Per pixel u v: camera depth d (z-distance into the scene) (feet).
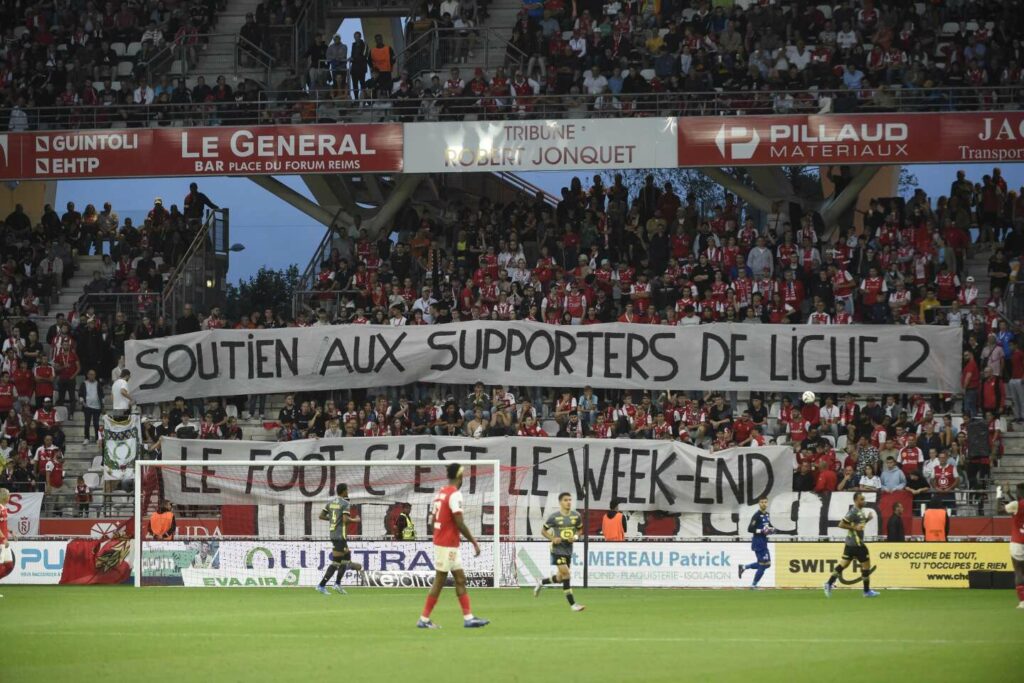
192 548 136.05
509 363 166.71
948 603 108.47
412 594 120.88
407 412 162.30
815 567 129.49
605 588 130.93
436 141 181.68
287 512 153.69
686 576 130.93
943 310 170.30
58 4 223.30
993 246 188.03
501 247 184.34
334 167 182.29
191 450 157.07
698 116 180.55
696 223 189.98
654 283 176.65
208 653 71.00
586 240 187.93
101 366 176.65
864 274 175.11
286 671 63.41
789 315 169.27
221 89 194.80
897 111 179.52
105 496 159.12
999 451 155.63
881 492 146.30
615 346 165.58
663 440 151.94
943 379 161.48
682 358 164.76
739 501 149.79
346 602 109.81
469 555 134.62
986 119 173.99
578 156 179.73
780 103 181.06
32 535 153.38
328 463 136.26
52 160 185.47
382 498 153.48
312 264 191.62
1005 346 161.99
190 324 176.96
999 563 127.65
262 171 183.01
